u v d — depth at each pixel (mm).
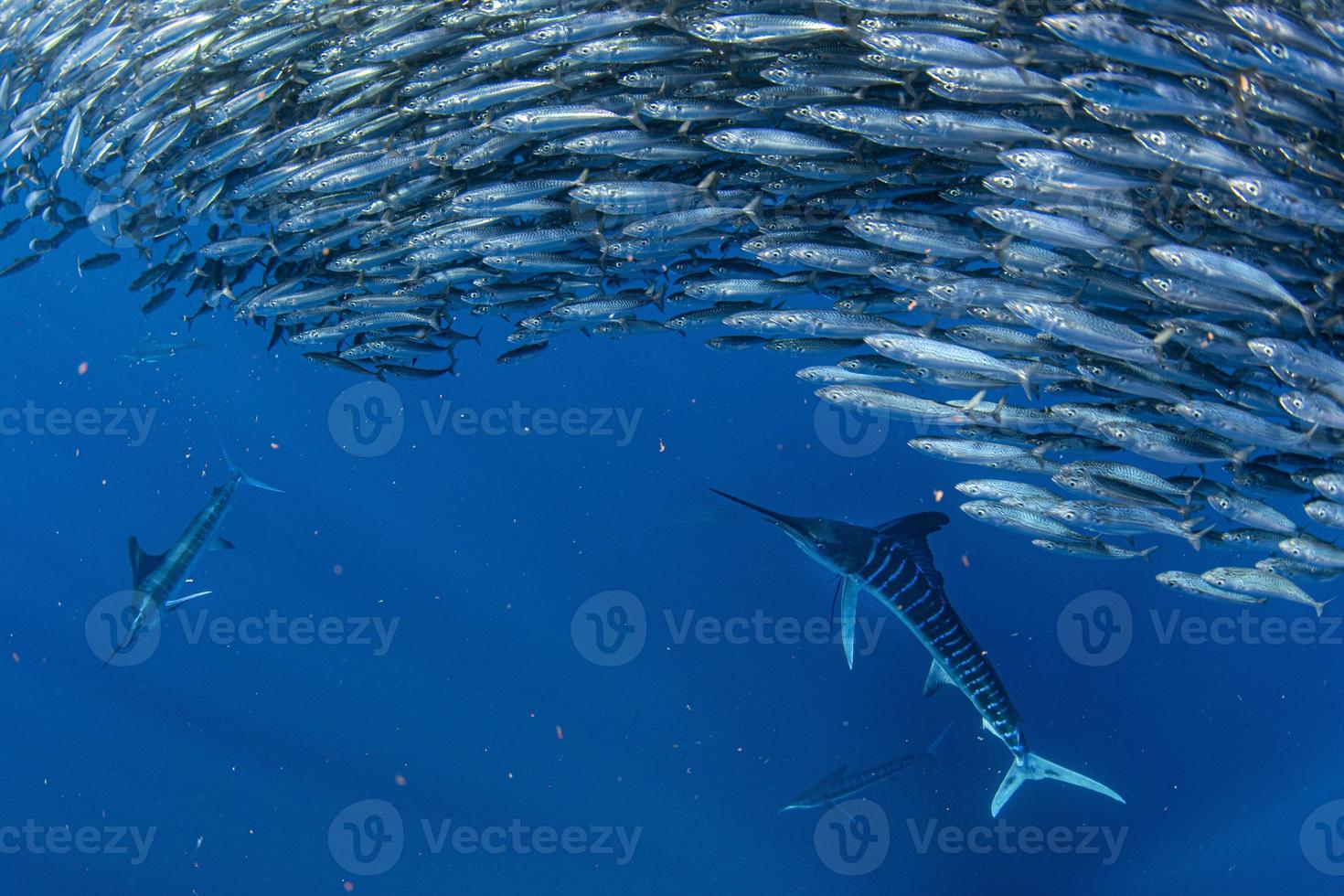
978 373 5930
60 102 7195
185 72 6617
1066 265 5387
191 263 7945
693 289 6559
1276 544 5559
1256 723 12594
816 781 13352
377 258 7004
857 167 5883
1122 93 4422
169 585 8883
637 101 5871
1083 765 12391
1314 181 4871
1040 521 5918
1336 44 4125
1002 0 4930
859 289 6512
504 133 6227
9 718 19266
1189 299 4809
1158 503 5602
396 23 6066
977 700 7453
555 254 6676
